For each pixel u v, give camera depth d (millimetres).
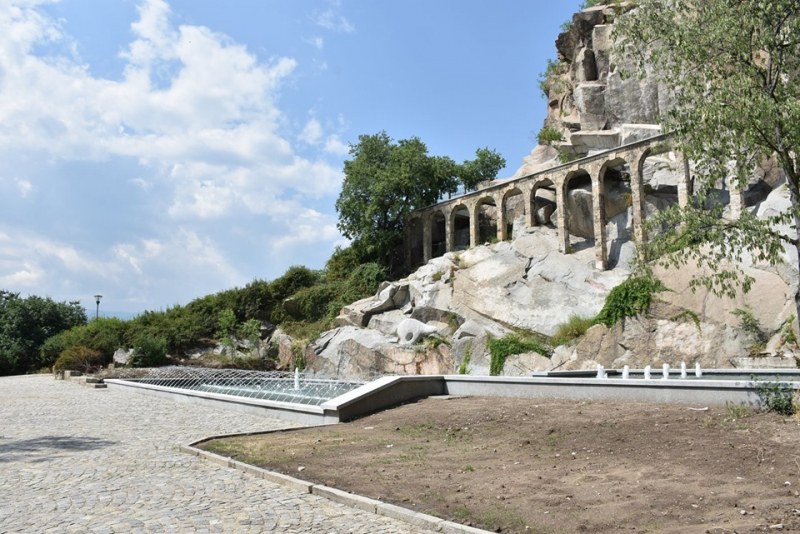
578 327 30812
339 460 11242
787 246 25906
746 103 12312
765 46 13055
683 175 32750
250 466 10695
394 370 35750
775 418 11641
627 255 34562
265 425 16938
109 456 12203
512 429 13188
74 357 43312
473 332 33844
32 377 43938
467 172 52156
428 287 38312
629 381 14953
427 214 46500
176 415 19344
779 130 12672
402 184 46531
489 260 37750
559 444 11594
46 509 8234
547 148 47562
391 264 49250
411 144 49312
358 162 49281
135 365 42469
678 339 27047
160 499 8766
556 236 38125
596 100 44125
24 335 58062
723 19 12898
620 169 37500
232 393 24625
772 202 27750
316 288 48219
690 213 13523
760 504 7398
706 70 13500
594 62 46375
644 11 14477
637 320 28359
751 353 25094
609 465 9883
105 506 8383
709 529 6652
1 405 22562
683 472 9094
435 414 15766
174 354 45844
